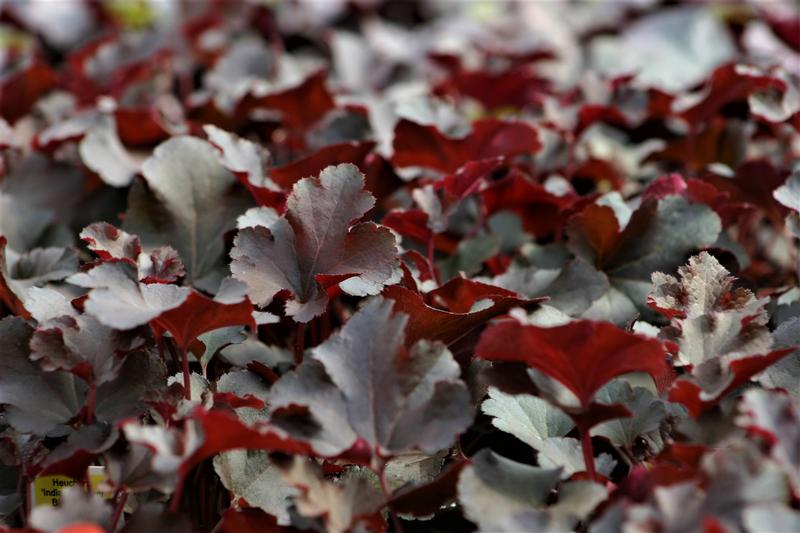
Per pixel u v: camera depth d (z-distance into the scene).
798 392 1.10
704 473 1.02
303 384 1.06
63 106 1.45
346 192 1.12
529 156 1.32
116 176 1.26
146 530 1.05
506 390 1.06
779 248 1.32
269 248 1.11
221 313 1.07
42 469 1.07
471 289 1.14
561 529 1.02
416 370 1.06
